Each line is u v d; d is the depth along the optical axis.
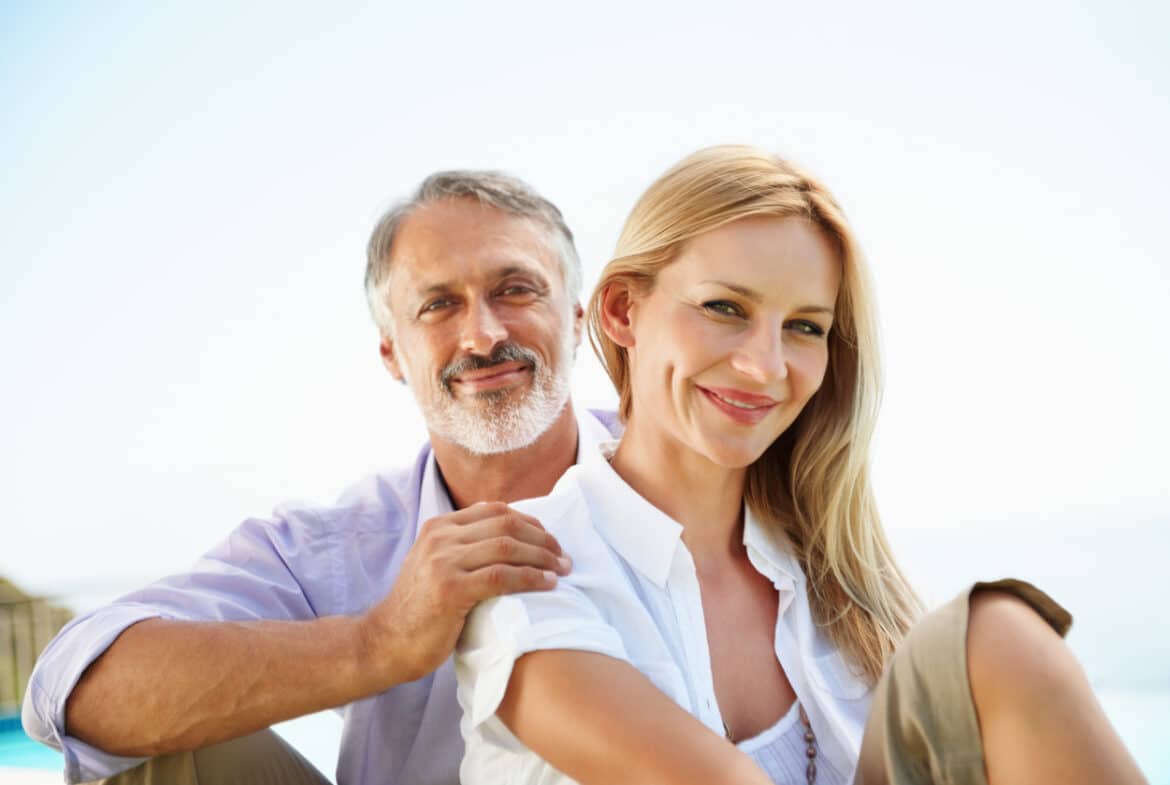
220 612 1.80
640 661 1.25
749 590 1.45
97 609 1.69
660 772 1.04
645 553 1.34
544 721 1.11
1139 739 4.57
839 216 1.32
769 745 1.35
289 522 2.06
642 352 1.36
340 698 1.48
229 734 1.53
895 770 0.98
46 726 1.59
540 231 2.29
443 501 2.21
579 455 2.35
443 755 1.90
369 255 2.38
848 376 1.47
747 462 1.32
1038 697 0.92
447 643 1.31
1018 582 0.98
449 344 2.20
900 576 1.59
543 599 1.20
